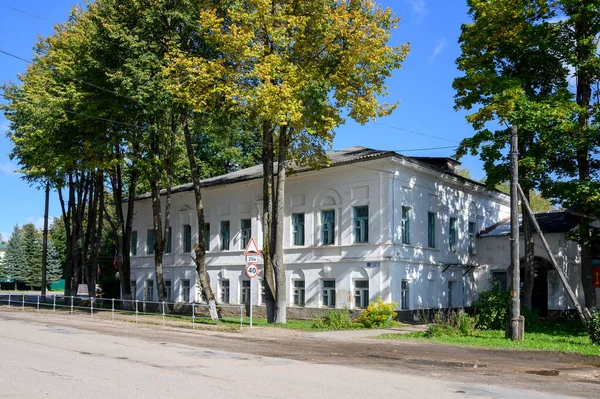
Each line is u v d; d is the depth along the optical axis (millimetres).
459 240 34500
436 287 31891
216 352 15156
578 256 32469
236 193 36750
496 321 22797
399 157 28406
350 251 29656
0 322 24906
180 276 40344
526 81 26609
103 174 37500
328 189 31047
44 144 30547
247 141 48094
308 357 14492
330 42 23938
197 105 24375
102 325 24781
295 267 32250
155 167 31906
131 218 39281
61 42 33094
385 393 9328
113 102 29312
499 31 26141
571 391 10180
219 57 27250
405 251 29234
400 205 29094
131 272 45500
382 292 28031
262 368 12133
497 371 12688
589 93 26672
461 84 27094
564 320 30969
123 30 27625
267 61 22906
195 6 27375
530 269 27703
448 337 20266
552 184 25938
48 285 86312
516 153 19938
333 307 30281
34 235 86688
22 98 31750
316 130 25000
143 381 10078
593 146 24516
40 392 8961
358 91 25125
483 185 35844
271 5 24234
